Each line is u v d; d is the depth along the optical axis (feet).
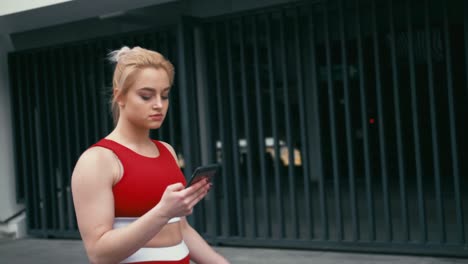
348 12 33.96
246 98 21.90
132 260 5.70
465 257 18.49
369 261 18.60
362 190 39.68
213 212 22.66
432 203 31.07
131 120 5.83
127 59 5.74
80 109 26.27
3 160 27.58
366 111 19.49
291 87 45.88
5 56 27.61
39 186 27.66
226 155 22.63
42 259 22.12
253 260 19.75
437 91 43.16
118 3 21.25
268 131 48.21
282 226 21.45
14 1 22.18
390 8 18.95
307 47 43.78
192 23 22.49
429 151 45.80
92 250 5.37
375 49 19.24
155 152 6.19
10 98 27.63
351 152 19.83
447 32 18.07
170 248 5.92
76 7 21.72
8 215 27.61
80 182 5.51
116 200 5.69
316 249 21.11
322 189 20.54
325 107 46.24
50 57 26.66
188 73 22.50
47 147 27.25
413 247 18.83
